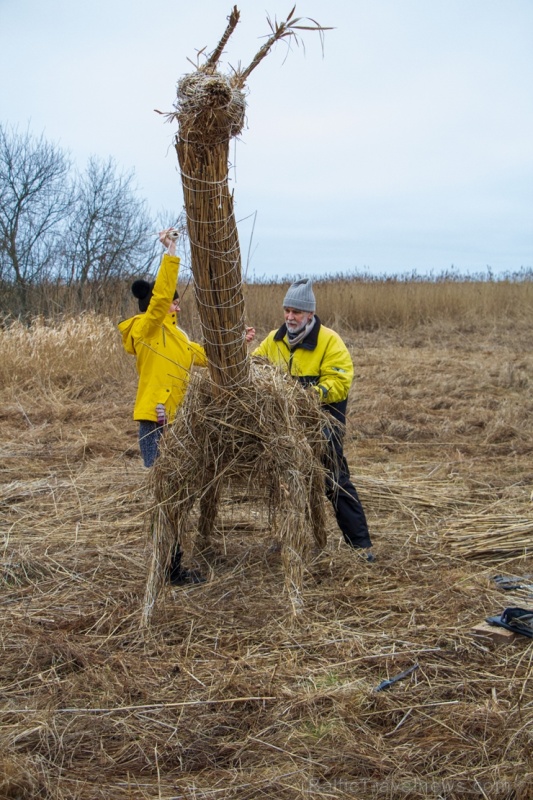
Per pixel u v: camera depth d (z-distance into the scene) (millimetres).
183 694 3193
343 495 4723
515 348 15562
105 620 3861
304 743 2859
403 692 3191
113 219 17719
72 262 17625
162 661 3471
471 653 3502
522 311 20766
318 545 4707
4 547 4871
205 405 4004
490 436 8070
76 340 11805
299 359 4699
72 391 10562
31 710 3062
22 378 10844
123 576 4457
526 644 3580
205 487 4125
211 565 4617
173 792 2604
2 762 2656
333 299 19844
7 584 4363
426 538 5137
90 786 2635
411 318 19734
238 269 3646
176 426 4062
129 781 2666
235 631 3760
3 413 9180
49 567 4555
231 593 4203
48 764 2736
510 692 3166
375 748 2814
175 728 2945
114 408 9531
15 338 11688
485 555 4855
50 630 3787
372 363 13203
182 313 12859
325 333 4695
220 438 3996
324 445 4457
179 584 4340
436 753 2783
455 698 3164
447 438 8172
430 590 4242
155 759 2777
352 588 4246
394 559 4738
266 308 18703
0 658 3486
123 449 7602
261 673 3330
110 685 3227
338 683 3275
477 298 21000
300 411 4316
